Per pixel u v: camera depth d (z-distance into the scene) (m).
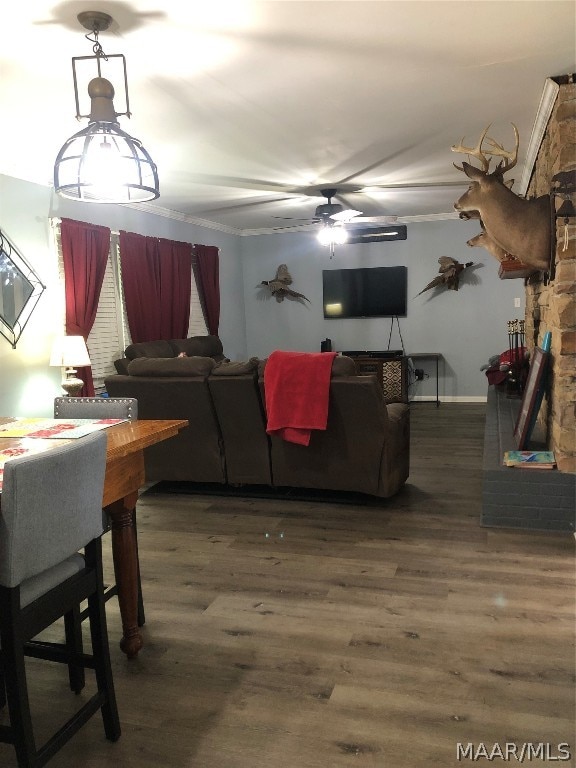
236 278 8.71
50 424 2.49
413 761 1.71
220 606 2.67
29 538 1.51
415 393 8.23
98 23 2.43
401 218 7.98
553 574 2.83
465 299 7.95
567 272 3.17
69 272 5.13
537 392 3.67
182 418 4.09
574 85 3.12
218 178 5.31
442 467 4.75
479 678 2.07
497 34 2.68
